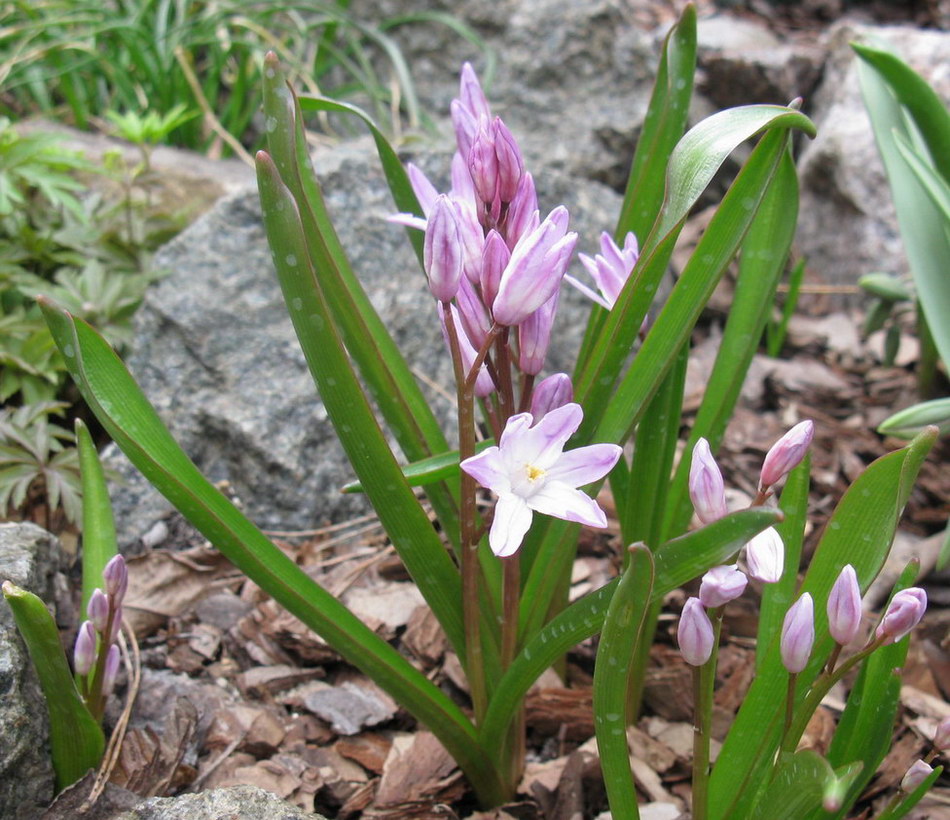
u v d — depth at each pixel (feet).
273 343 1.42
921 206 1.31
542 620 0.96
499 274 0.77
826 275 2.04
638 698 1.14
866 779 0.88
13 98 2.21
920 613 0.73
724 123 0.80
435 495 0.95
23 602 0.82
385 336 1.01
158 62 2.01
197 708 1.10
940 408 1.18
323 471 1.38
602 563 1.34
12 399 1.46
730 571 0.72
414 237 1.02
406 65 2.25
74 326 0.81
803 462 0.90
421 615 1.24
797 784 0.76
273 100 0.85
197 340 1.41
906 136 1.35
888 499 0.81
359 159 1.55
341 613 0.90
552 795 1.05
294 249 0.77
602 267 0.89
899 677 0.84
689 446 1.04
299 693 1.15
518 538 0.74
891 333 1.61
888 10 2.56
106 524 1.00
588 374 0.88
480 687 0.95
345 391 0.81
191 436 1.38
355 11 2.29
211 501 0.87
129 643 1.17
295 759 1.07
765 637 0.94
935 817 1.03
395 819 1.01
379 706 1.13
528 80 2.12
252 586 1.27
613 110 2.09
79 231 1.57
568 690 1.13
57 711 0.92
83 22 2.05
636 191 1.00
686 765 1.10
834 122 2.01
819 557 0.84
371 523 1.39
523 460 0.77
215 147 2.09
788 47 2.28
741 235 0.83
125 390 0.86
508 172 0.80
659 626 1.25
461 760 1.00
